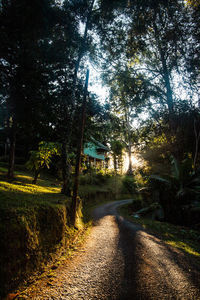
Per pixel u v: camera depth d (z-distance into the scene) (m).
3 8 4.97
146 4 11.41
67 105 9.41
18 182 9.05
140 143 22.89
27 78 6.34
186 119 15.98
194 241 6.99
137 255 4.73
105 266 3.97
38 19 5.42
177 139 16.28
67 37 8.19
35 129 10.15
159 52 17.78
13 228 3.16
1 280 2.60
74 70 9.48
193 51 13.54
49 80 7.16
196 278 3.54
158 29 14.86
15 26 5.18
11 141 9.56
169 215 11.20
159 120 19.45
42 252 3.89
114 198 26.19
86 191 17.66
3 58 5.82
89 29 11.99
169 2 11.86
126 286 3.12
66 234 5.65
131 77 18.75
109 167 44.62
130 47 14.94
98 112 14.09
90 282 3.23
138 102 18.38
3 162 18.23
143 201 15.03
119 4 11.16
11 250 2.96
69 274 3.53
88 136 17.36
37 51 6.14
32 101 6.97
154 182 13.59
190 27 12.97
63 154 9.96
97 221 9.78
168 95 17.61
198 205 10.04
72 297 2.73
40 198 5.79
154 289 3.05
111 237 6.59
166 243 6.13
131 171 38.66
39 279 3.22
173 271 3.82
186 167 12.09
